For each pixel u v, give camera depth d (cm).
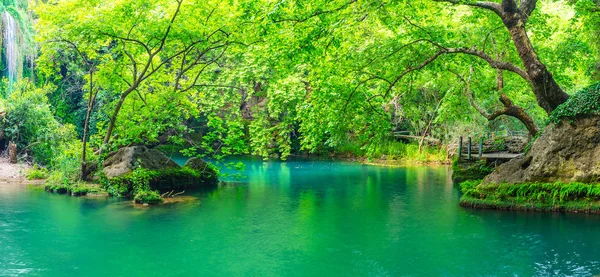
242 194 1827
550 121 1501
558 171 1484
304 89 1845
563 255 1024
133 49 1853
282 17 1290
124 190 1727
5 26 3022
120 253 1030
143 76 1962
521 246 1095
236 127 1953
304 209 1527
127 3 1590
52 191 1788
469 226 1291
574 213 1442
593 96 1423
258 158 3531
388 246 1099
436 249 1074
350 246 1101
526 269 936
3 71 3069
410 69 1527
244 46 1880
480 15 1733
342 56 1474
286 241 1140
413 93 1767
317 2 1275
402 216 1423
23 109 2416
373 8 1262
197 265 956
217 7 1736
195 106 2077
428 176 2495
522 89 2142
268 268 944
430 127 3556
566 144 1473
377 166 3039
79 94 3475
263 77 1991
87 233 1186
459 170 2269
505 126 3112
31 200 1600
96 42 1730
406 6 1383
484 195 1577
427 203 1648
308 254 1037
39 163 2331
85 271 912
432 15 1585
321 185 2111
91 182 1838
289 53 1342
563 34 2098
